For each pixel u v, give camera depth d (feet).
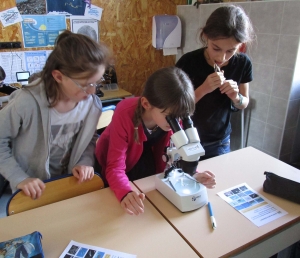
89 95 3.83
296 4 6.93
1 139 3.74
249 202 3.76
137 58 11.23
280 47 7.53
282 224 3.38
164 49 11.09
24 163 4.08
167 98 3.28
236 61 5.09
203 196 3.65
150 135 4.17
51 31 9.70
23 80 9.61
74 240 3.13
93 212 3.57
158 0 10.84
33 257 2.74
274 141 8.26
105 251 2.97
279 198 3.85
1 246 2.84
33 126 3.87
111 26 10.46
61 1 9.52
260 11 7.82
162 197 3.85
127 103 4.09
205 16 9.72
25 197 3.65
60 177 3.89
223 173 4.41
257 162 4.75
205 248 3.01
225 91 4.67
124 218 3.47
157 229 3.29
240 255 3.13
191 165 3.29
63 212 3.57
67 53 3.43
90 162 4.27
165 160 3.92
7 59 9.42
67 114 4.03
